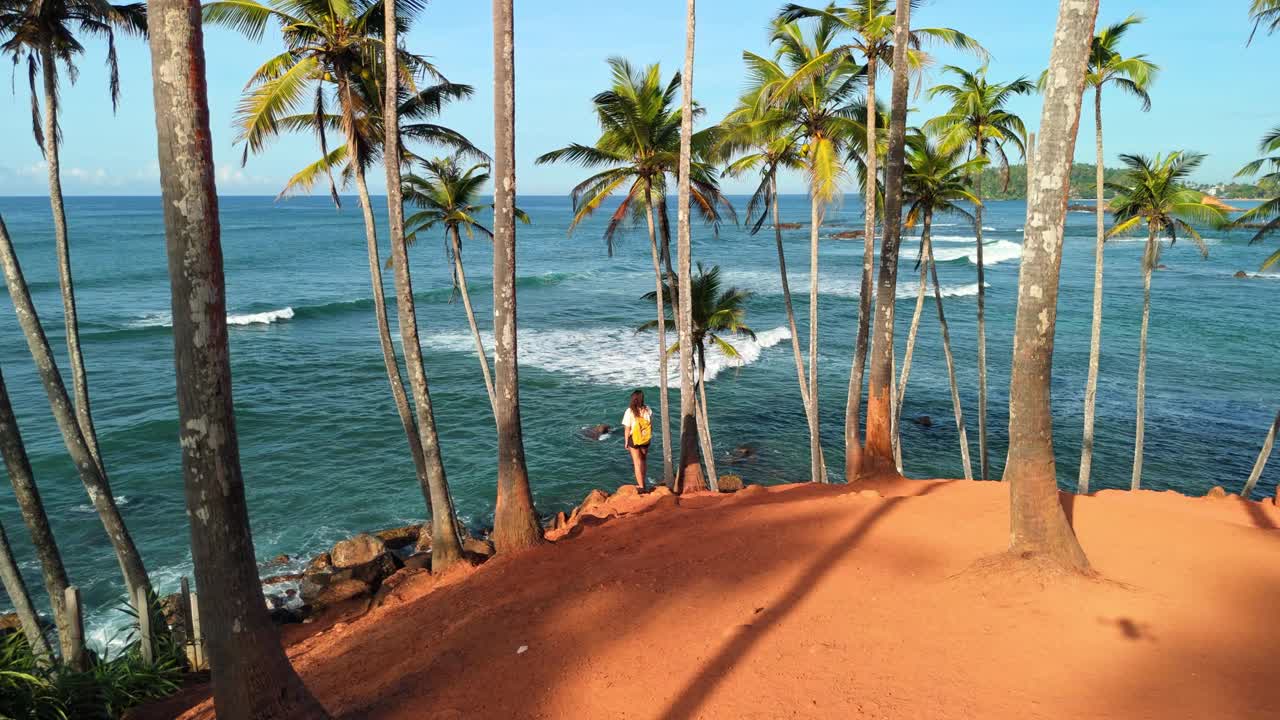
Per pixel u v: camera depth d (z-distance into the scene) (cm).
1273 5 1191
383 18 1135
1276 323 4338
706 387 3050
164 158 459
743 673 549
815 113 1510
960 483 950
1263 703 453
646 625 643
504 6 882
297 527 1805
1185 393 2967
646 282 6284
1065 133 604
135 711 766
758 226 1764
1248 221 1819
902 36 1073
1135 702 470
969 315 4659
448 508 1112
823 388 3055
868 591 652
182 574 1548
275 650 520
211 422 483
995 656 537
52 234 10288
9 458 805
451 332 4031
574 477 2167
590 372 3219
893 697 502
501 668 609
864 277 1274
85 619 1391
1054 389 3041
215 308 478
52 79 995
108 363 3212
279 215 18475
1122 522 750
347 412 2662
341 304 4694
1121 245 9456
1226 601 577
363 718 557
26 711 689
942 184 1834
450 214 1855
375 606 1037
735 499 1051
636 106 1474
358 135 1266
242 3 1071
